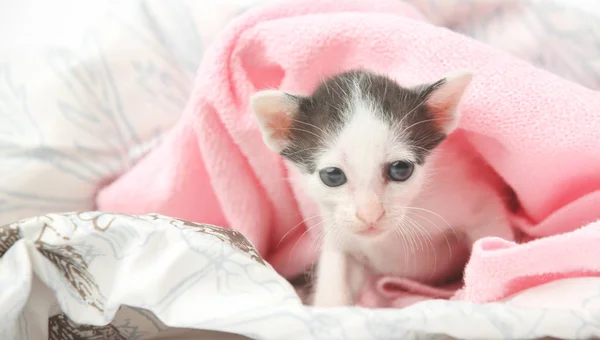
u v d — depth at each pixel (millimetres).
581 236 263
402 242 336
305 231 362
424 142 307
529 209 329
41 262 263
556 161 306
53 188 350
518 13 377
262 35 327
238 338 259
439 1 381
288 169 340
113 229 265
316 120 309
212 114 330
